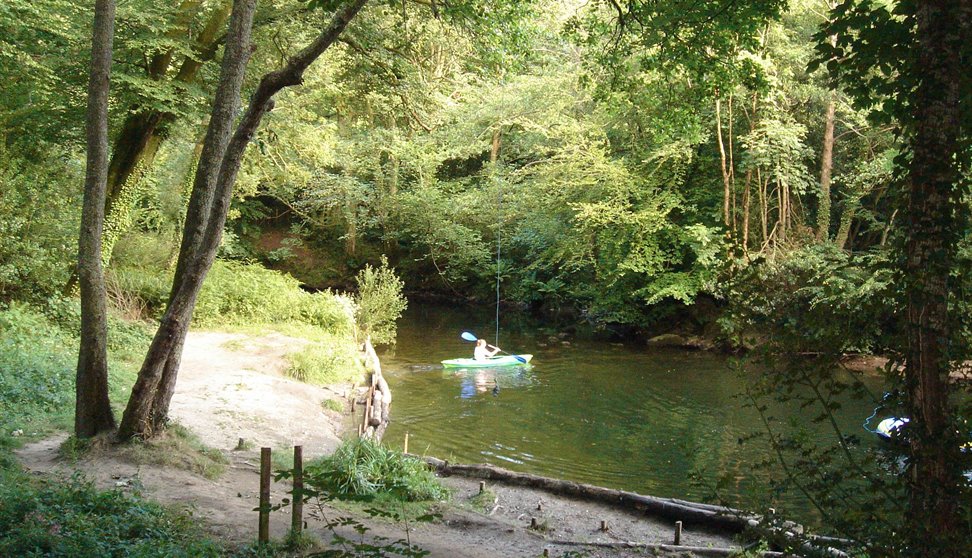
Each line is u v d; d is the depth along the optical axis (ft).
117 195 51.67
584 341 82.17
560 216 91.97
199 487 25.36
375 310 77.36
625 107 73.82
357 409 47.67
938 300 10.57
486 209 107.14
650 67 33.24
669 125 35.22
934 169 10.74
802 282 13.05
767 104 71.26
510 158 115.75
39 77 42.96
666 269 80.59
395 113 53.57
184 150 70.90
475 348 69.72
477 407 51.26
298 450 20.15
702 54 31.48
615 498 29.81
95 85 27.07
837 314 11.90
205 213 28.40
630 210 82.33
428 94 51.96
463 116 104.99
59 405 34.37
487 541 24.39
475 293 113.80
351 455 28.91
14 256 48.73
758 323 12.80
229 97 27.94
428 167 108.88
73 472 24.77
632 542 25.09
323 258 119.65
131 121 51.13
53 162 53.36
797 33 71.61
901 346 11.38
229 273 70.13
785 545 12.50
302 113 70.64
